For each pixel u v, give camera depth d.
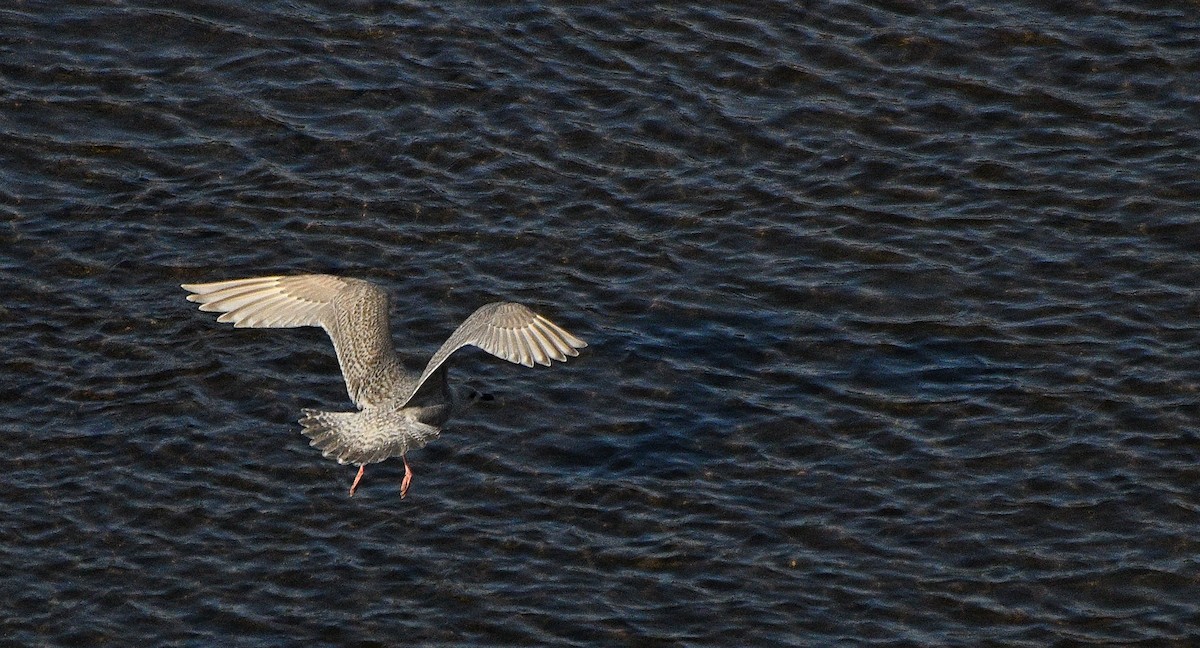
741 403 22.91
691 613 19.94
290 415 22.72
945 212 25.77
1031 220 25.55
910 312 24.23
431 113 27.58
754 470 21.92
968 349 23.61
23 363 23.25
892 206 25.91
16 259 24.94
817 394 23.03
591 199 26.12
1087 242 25.14
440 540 20.97
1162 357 23.20
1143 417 22.33
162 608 20.08
